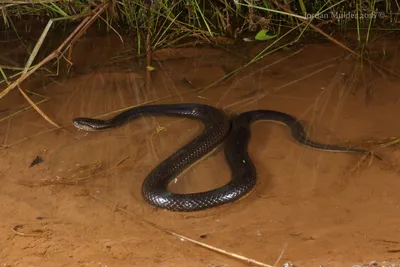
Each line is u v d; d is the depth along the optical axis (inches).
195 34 79.4
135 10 81.0
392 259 58.6
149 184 63.6
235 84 74.4
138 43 78.4
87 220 61.8
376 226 60.6
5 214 62.2
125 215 62.1
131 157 66.8
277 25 81.3
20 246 60.1
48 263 59.0
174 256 59.2
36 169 65.7
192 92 73.6
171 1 80.3
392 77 74.4
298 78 74.8
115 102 72.6
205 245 59.7
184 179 65.2
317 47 78.9
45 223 61.6
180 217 62.1
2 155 66.9
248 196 63.3
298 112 70.6
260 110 70.4
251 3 76.6
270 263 58.6
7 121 70.4
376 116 69.8
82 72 76.5
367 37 78.9
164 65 77.2
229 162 66.2
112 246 59.9
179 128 69.7
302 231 60.6
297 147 67.1
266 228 60.9
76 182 64.6
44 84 75.0
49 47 80.0
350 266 58.2
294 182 64.1
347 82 74.0
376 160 65.4
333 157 66.0
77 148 67.6
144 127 69.9
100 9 73.5
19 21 84.4
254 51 78.7
